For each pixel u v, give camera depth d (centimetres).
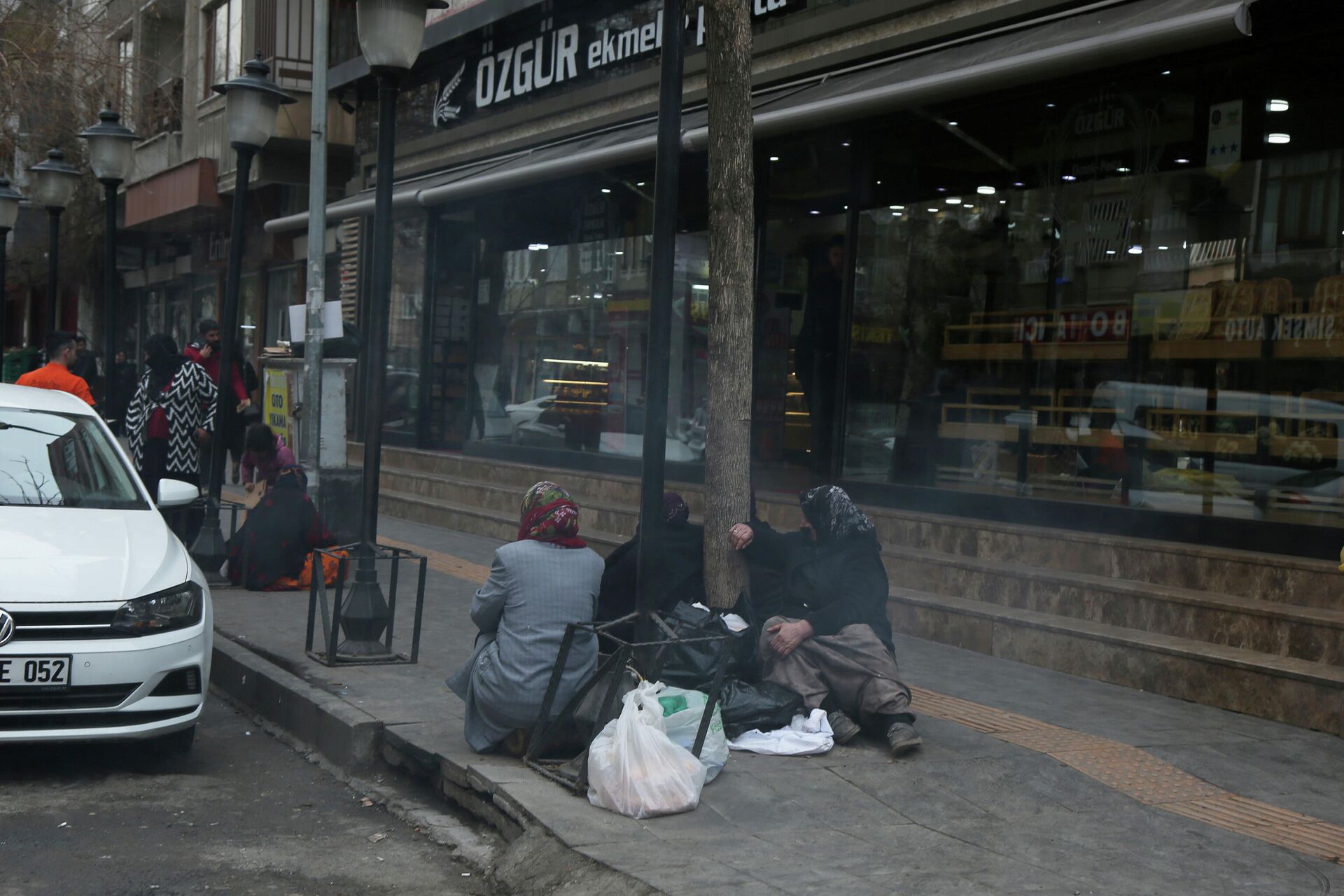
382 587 1030
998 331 984
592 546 1181
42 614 549
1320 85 790
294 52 2053
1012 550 887
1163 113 881
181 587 593
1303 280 796
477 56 1684
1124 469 894
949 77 863
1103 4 884
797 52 1154
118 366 2194
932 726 623
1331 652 674
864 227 1087
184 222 2600
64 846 481
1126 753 592
